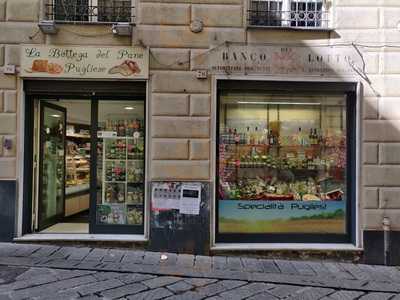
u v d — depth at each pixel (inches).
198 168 277.4
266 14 288.0
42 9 278.1
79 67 276.8
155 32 277.4
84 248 275.0
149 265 247.3
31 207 294.8
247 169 291.9
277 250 274.8
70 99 298.4
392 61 278.2
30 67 276.5
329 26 282.8
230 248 275.3
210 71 278.1
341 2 279.3
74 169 329.7
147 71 276.4
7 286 207.6
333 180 292.7
